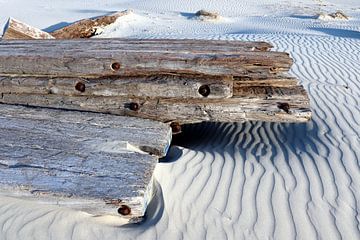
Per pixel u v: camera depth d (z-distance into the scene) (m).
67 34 21.23
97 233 4.36
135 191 4.56
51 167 5.02
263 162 5.85
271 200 4.96
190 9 34.16
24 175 4.86
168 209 4.73
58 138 5.72
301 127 6.79
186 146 6.63
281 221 4.59
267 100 6.26
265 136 6.66
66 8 33.72
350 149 6.04
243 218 4.65
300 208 4.80
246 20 29.06
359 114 7.27
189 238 4.33
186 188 5.17
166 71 6.37
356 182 5.28
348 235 4.37
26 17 28.97
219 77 6.32
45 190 4.59
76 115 6.44
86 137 5.77
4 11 31.20
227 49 7.29
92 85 6.45
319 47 12.95
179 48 7.33
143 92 6.35
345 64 10.76
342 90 8.54
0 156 5.22
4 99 6.79
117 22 24.31
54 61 6.51
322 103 7.69
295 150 6.14
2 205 4.66
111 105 6.51
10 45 7.81
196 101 6.34
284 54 6.84
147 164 5.15
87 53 6.73
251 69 6.39
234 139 6.65
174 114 6.38
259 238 4.35
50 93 6.64
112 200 4.43
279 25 26.66
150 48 7.29
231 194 5.08
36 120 6.24
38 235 4.29
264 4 37.31
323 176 5.42
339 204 4.86
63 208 4.60
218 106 6.30
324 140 6.32
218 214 4.71
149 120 6.41
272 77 6.55
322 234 4.39
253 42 8.30
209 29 24.42
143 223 4.60
